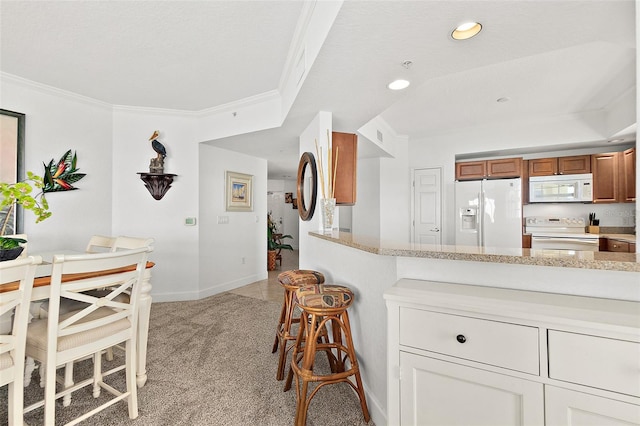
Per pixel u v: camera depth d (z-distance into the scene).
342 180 3.03
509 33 1.59
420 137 4.86
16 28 2.12
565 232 4.16
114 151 3.62
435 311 1.13
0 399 1.76
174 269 3.84
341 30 1.55
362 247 1.50
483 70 2.62
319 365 2.20
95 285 1.44
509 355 1.00
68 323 1.37
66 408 1.69
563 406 0.92
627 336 0.84
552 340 0.93
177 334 2.75
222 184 4.36
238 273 4.63
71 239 3.23
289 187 9.62
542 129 4.04
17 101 2.85
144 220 3.72
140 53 2.46
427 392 1.15
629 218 3.98
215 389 1.89
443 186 4.68
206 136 3.87
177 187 3.85
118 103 3.55
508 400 1.00
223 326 2.96
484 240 4.23
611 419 0.86
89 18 2.01
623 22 1.50
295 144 4.10
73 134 3.25
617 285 1.10
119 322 1.60
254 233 4.96
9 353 1.24
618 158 3.75
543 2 1.35
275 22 2.06
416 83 2.19
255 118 3.46
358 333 1.91
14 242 1.57
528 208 4.55
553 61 2.48
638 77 1.14
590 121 3.77
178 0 1.84
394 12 1.41
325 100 2.52
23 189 1.54
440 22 1.49
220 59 2.56
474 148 4.46
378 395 1.59
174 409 1.69
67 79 2.92
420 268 1.43
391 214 4.85
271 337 2.69
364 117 2.98
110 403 1.53
